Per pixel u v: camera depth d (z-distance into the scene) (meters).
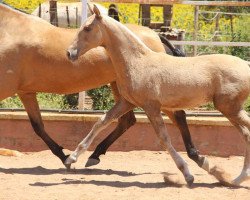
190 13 19.83
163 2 13.04
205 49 16.84
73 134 12.62
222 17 21.14
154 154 12.56
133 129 12.61
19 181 9.76
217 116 13.00
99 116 12.58
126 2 12.96
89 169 10.99
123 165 11.49
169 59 9.49
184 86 9.38
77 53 9.48
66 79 10.77
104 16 9.50
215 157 12.58
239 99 9.44
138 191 9.17
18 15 10.73
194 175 10.48
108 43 9.55
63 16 16.92
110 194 8.94
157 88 9.39
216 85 9.43
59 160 11.97
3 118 12.55
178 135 12.55
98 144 11.38
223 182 9.59
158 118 9.44
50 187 9.36
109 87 13.88
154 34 11.00
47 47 10.65
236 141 12.60
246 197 8.89
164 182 9.82
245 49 16.56
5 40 10.55
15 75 10.59
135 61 9.44
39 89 10.88
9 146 12.62
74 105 14.12
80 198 8.67
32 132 12.62
